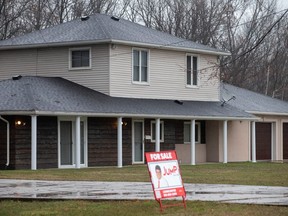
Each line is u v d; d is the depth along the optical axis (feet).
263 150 135.95
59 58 112.78
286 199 54.13
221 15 167.63
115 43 108.78
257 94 143.54
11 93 99.55
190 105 118.21
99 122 105.70
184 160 119.96
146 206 50.65
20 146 96.84
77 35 111.45
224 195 57.31
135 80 112.78
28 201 54.90
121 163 103.40
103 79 109.09
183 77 120.67
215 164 112.37
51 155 99.91
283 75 175.01
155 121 112.98
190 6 171.01
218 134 123.65
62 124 101.96
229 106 125.29
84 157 103.91
